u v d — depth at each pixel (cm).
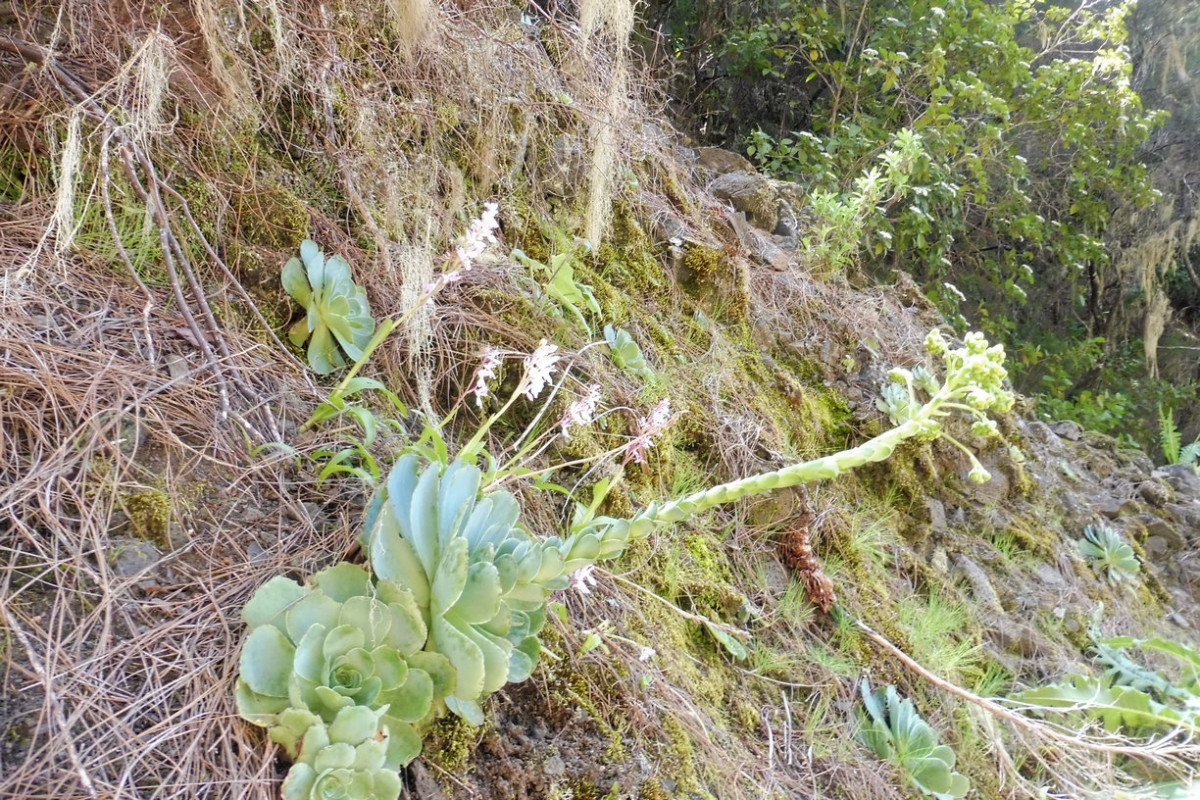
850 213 428
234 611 141
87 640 126
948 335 454
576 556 150
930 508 338
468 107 282
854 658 250
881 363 382
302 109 232
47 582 129
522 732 160
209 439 162
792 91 686
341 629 127
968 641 280
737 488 148
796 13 620
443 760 145
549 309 255
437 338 221
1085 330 909
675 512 151
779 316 367
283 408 181
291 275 195
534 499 206
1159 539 424
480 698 156
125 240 184
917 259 680
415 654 134
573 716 167
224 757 123
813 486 296
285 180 222
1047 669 299
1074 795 252
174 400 164
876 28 650
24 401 145
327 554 158
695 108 661
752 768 194
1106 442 522
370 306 218
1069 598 339
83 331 163
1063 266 831
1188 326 959
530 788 153
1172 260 884
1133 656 332
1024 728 266
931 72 593
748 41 603
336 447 179
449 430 215
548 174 310
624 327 289
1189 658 300
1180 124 898
